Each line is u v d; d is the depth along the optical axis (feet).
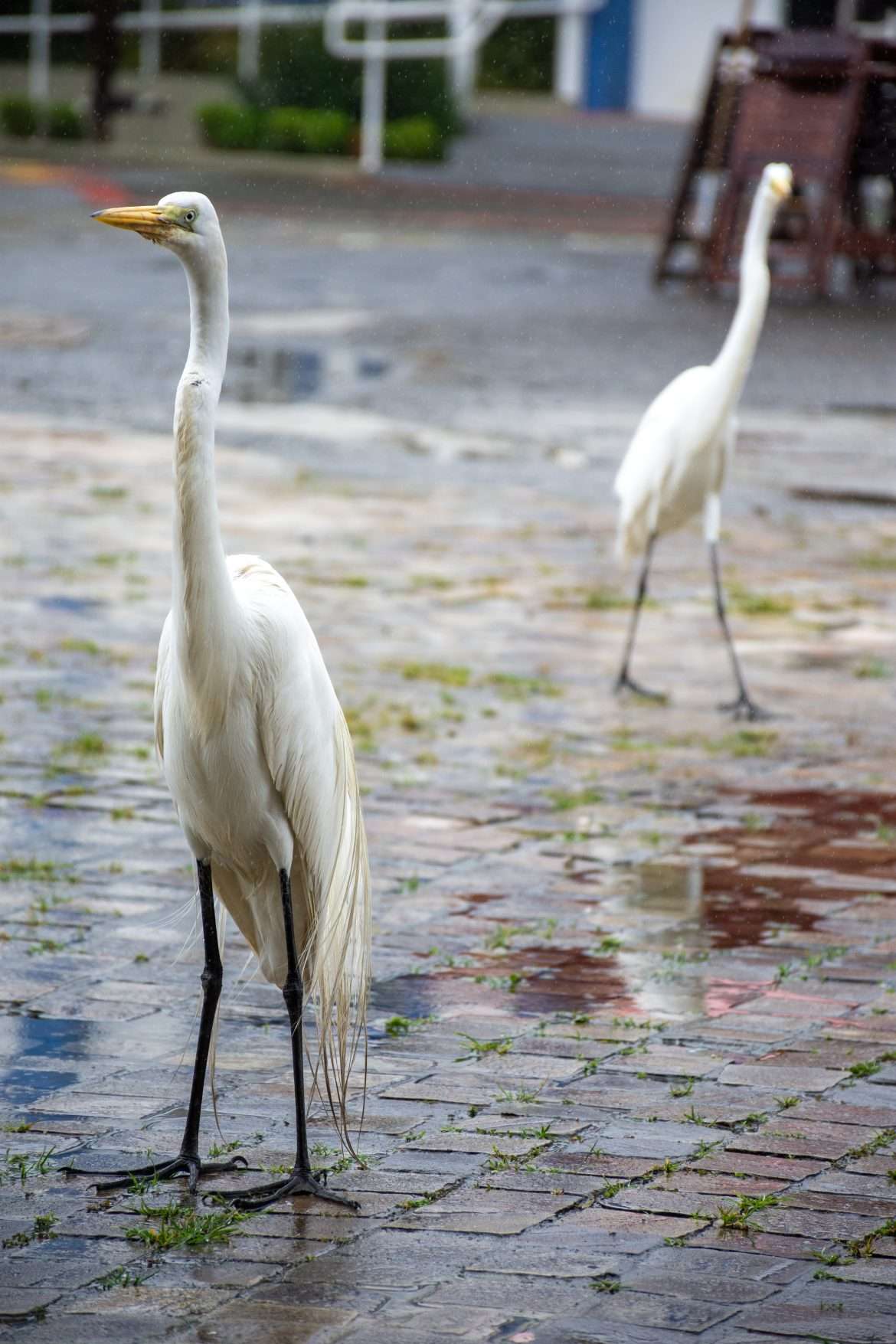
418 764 32.50
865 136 102.63
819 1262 15.40
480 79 188.75
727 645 38.55
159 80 179.01
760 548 53.36
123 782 30.83
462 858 27.66
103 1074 19.53
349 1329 14.16
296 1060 16.81
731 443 37.27
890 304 104.94
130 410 70.18
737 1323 14.30
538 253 126.41
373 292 105.19
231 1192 16.72
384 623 42.88
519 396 75.51
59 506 54.24
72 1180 16.97
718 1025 21.26
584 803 30.68
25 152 159.94
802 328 95.76
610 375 80.74
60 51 183.93
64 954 23.09
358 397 74.33
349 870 17.28
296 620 16.70
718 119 103.40
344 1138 17.06
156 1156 17.54
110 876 26.21
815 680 39.70
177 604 15.89
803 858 28.14
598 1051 20.36
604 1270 15.21
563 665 40.14
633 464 37.81
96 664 38.27
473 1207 16.47
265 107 169.17
